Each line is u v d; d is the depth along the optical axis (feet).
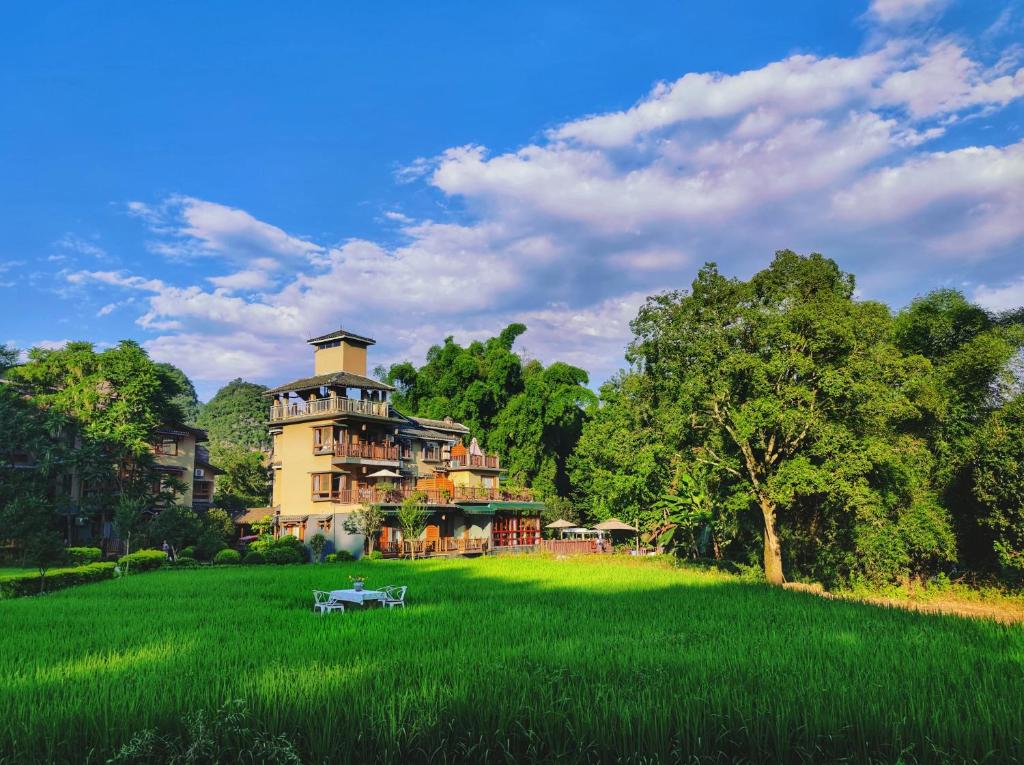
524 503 208.95
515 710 26.63
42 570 91.81
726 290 93.86
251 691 29.78
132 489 157.38
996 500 87.81
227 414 419.13
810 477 83.56
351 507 161.99
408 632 48.14
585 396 244.42
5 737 24.98
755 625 51.13
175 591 83.41
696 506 143.64
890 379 85.30
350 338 186.39
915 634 46.24
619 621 54.13
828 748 23.84
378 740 24.43
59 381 163.22
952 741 23.80
